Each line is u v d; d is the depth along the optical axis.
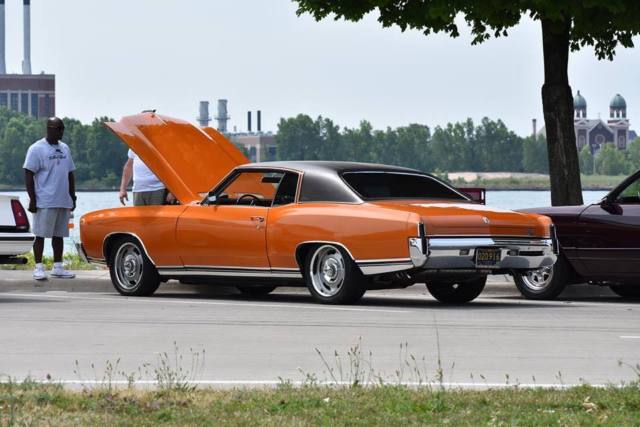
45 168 38.03
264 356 21.31
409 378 18.80
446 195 32.34
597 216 33.94
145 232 34.69
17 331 25.09
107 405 15.66
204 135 37.47
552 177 42.94
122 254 35.69
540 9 40.44
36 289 38.19
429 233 29.44
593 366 20.12
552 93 42.78
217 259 33.19
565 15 41.31
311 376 18.78
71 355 21.45
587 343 23.16
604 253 33.78
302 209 31.55
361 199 30.98
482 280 32.88
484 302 33.31
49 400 15.98
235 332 24.94
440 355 21.47
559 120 42.75
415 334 24.61
